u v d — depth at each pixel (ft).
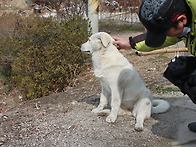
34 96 21.01
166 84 18.21
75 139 10.86
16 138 11.44
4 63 25.27
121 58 12.29
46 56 20.83
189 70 9.57
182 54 25.48
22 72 20.98
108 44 12.12
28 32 21.62
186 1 7.66
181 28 8.13
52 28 22.13
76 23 23.08
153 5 7.75
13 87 25.09
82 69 23.02
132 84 12.23
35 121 13.16
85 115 13.03
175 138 10.86
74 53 22.18
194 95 9.27
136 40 11.22
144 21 8.05
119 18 51.70
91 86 19.72
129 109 13.17
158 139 10.78
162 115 13.02
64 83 21.90
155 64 23.35
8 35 24.76
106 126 11.75
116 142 10.51
